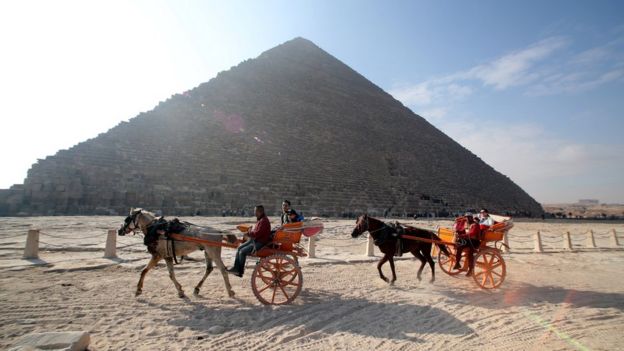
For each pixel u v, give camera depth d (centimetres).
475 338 641
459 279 1131
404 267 1313
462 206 5991
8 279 936
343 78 7812
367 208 4566
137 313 716
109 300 788
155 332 622
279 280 812
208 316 714
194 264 1212
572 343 627
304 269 1205
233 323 680
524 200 7988
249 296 862
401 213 4809
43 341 513
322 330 659
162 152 3606
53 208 2880
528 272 1304
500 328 695
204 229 865
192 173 3600
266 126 4806
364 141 5906
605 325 729
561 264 1514
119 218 2675
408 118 8019
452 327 694
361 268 1262
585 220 6362
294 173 4309
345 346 589
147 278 998
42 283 905
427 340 625
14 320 651
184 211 3303
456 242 1055
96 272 1048
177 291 883
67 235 1800
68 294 819
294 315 735
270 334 631
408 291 955
